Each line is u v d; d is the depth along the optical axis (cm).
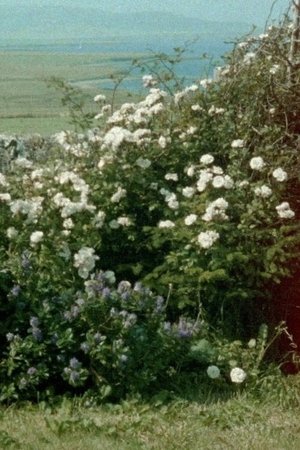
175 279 856
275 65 945
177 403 759
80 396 771
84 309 773
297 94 928
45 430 698
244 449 671
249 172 926
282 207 860
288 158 893
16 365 755
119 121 994
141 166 919
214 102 970
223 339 853
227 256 833
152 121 988
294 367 852
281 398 775
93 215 896
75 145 984
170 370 805
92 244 883
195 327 837
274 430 712
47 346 771
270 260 854
